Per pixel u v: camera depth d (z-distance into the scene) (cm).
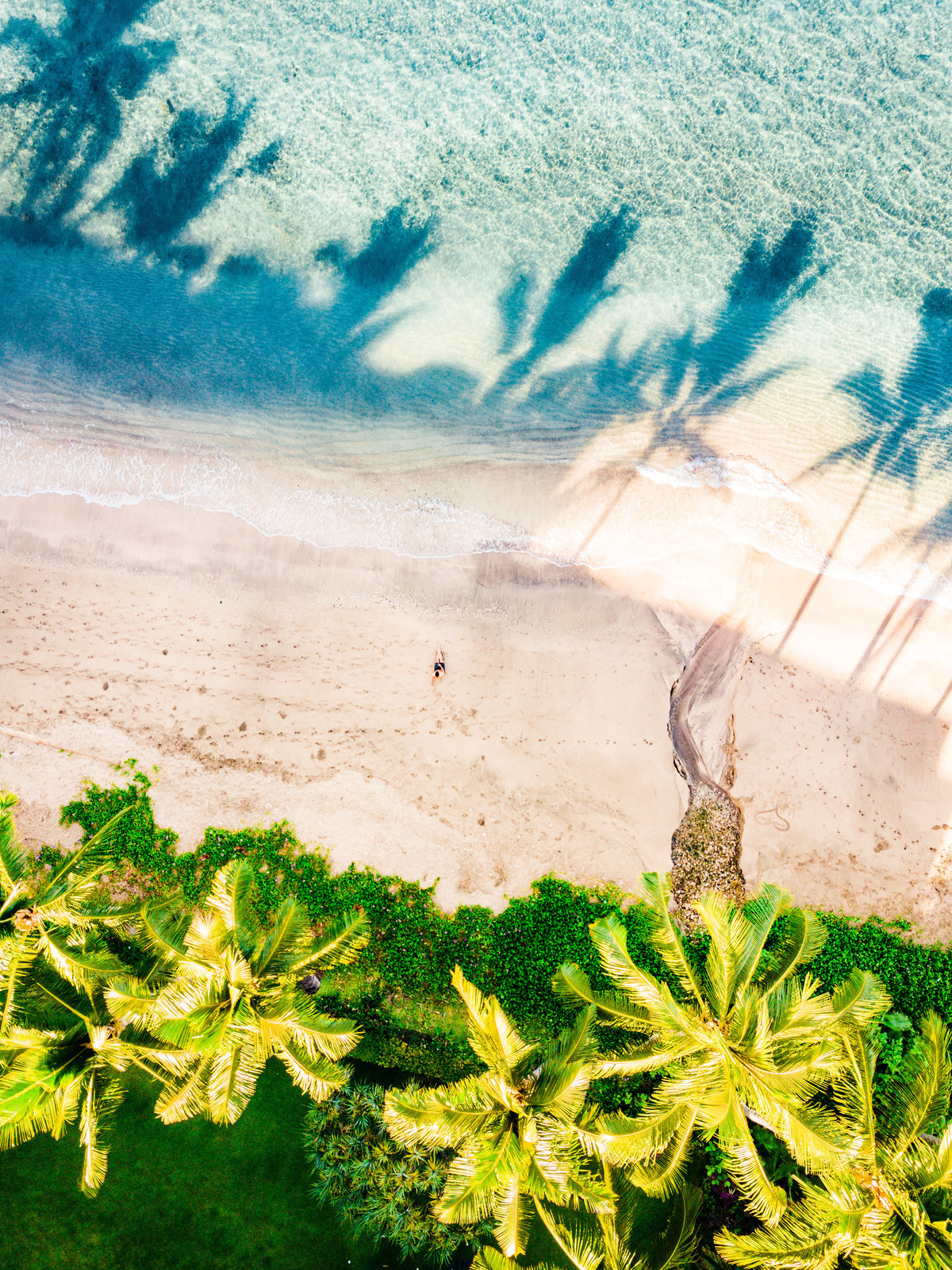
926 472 1634
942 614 1582
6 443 1670
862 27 1662
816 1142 1003
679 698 1566
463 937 1506
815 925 1176
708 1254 1300
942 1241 993
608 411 1666
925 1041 1117
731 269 1684
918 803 1533
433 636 1597
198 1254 1377
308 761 1568
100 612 1612
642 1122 1059
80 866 1218
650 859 1530
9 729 1585
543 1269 1179
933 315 1669
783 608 1589
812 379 1666
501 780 1554
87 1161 1140
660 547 1614
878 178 1669
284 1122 1408
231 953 1102
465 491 1650
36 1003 1237
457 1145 1066
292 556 1630
